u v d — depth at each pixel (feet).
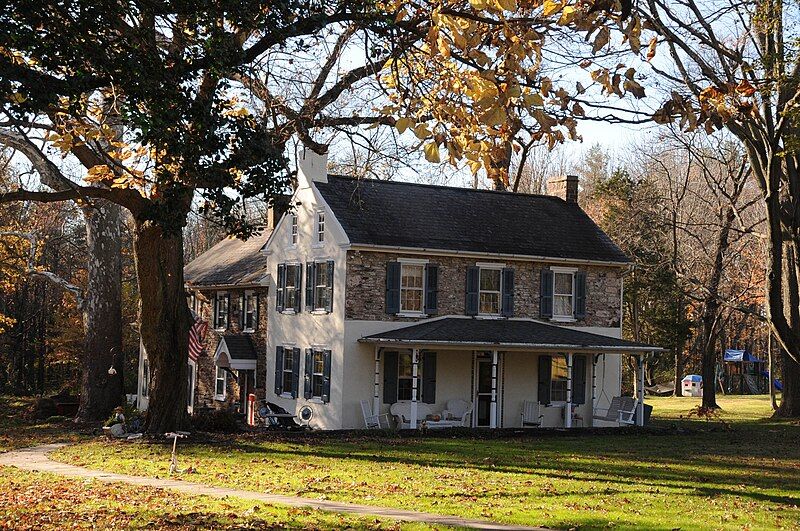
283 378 120.57
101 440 92.53
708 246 164.66
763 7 69.56
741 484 62.75
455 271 115.34
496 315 117.80
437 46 27.27
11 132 98.12
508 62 26.20
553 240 123.65
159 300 90.22
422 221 116.67
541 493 56.49
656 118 28.02
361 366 108.58
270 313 124.77
